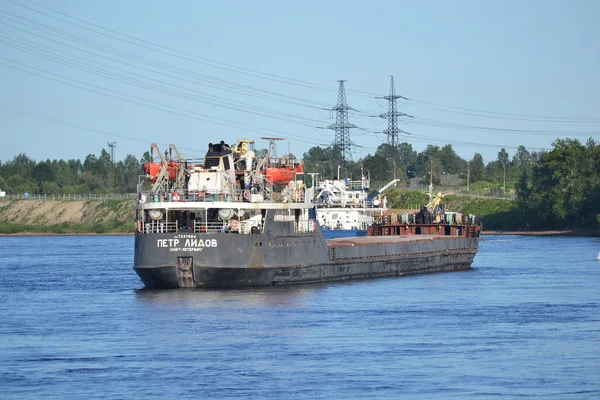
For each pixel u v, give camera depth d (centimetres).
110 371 13300
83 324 17038
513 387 12462
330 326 16688
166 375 13062
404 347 14875
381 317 17762
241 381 12738
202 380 12794
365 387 12438
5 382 12731
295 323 16925
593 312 18712
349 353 14400
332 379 12838
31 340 15538
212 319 17225
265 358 14062
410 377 12950
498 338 15675
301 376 12988
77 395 12106
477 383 12656
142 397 12019
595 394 12131
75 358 14138
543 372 13238
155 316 17538
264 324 16775
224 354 14300
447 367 13525
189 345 14950
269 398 11962
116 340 15438
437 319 17612
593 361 13925
